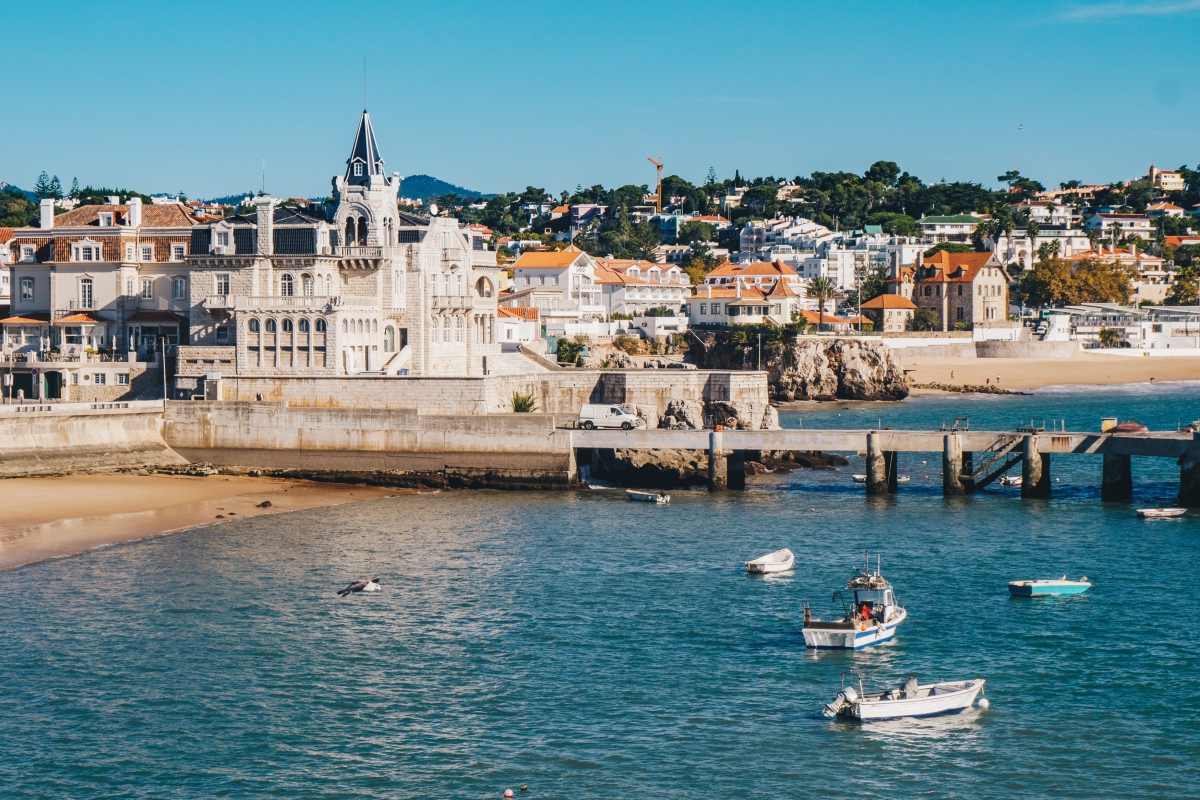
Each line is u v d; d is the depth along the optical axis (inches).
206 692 2684.5
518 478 4980.3
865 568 3654.0
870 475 4852.4
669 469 5182.1
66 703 2615.7
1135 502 4630.9
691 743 2455.7
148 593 3366.1
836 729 2524.6
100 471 4975.4
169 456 5177.2
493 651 2945.4
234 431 5152.6
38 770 2321.6
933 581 3531.0
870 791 2266.2
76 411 4916.3
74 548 3821.4
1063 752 2420.0
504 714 2586.1
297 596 3361.2
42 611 3196.4
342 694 2684.5
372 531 4148.6
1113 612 3228.3
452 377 5177.2
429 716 2576.3
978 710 2618.1
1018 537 4047.7
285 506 4559.5
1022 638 3041.3
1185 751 2420.0
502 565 3700.8
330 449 5098.4
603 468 5206.7
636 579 3550.7
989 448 4790.8
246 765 2354.8
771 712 2603.3
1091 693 2696.9
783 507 4586.6
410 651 2942.9
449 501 4726.9
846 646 2967.5
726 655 2928.2
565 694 2691.9
